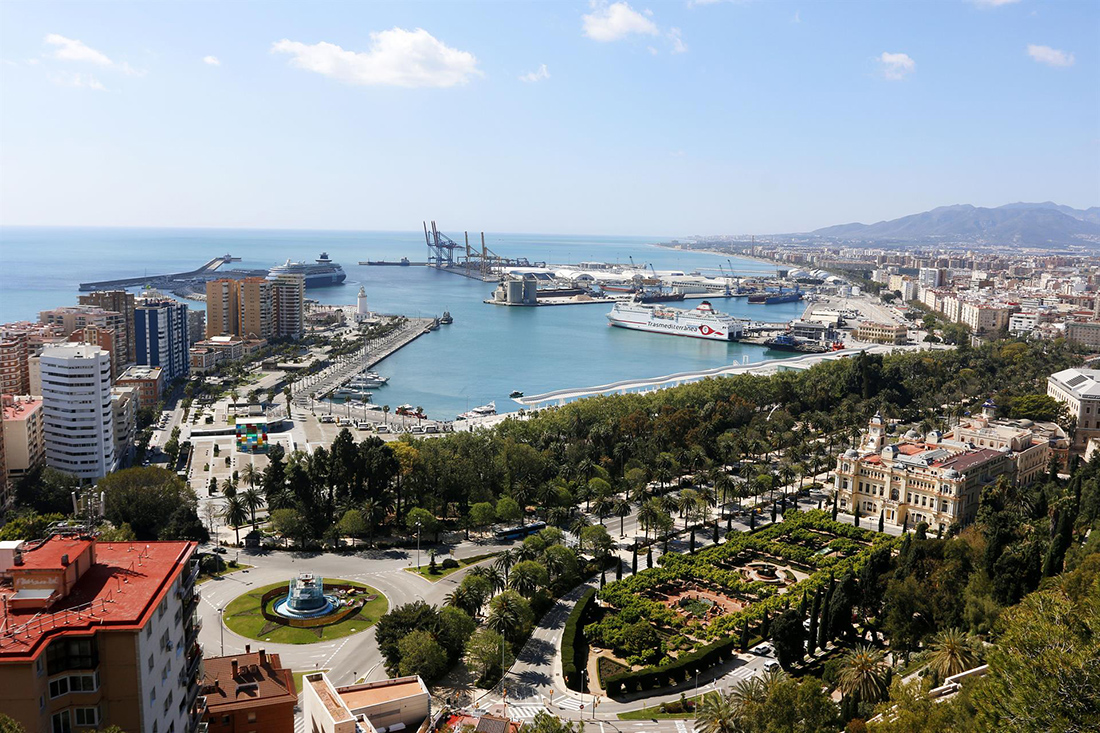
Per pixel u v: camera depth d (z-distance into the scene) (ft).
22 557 409.69
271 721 564.71
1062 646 373.20
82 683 377.71
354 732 544.21
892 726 481.46
